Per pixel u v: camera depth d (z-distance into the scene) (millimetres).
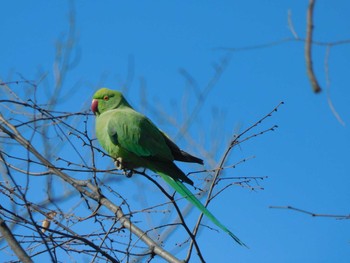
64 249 8383
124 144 11148
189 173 10117
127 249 8727
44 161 8367
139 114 11555
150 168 11164
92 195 9461
